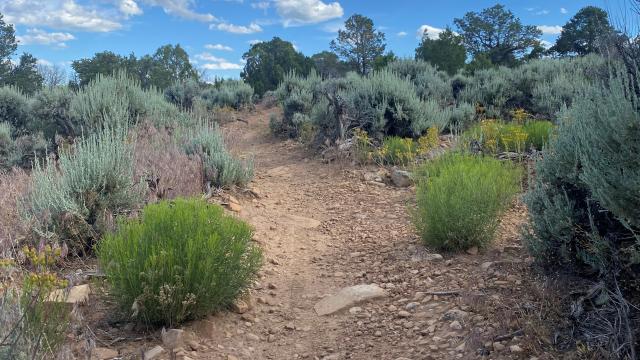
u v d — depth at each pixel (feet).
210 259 12.24
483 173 18.89
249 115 71.51
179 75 201.05
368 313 13.69
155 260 11.94
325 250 19.52
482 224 16.37
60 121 35.19
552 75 50.49
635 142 10.25
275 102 81.30
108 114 35.86
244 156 39.96
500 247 16.76
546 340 10.41
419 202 18.70
